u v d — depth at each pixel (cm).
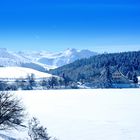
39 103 7281
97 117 4588
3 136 1684
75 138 2895
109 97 9319
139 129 3472
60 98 9206
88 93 12006
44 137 1373
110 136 3048
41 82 19500
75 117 4559
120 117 4566
